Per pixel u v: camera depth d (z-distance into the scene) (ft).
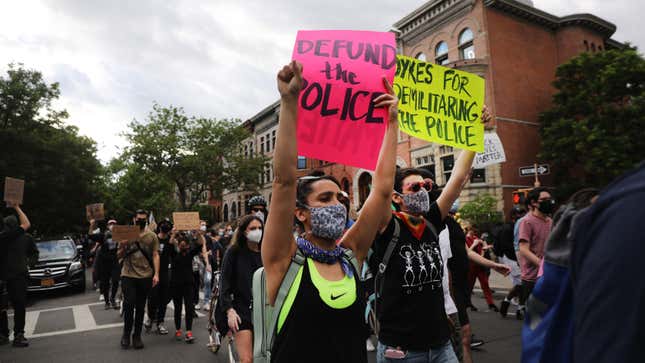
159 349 19.99
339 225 5.94
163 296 23.61
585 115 65.21
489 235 35.73
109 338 22.75
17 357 19.53
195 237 22.06
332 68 7.82
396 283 8.44
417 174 9.20
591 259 2.45
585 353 2.37
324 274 5.80
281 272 5.69
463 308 12.99
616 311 2.20
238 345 12.27
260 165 112.16
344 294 5.66
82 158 92.79
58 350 20.54
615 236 2.31
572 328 3.87
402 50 83.20
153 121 105.60
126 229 20.56
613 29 80.43
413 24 80.64
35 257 23.75
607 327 2.23
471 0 69.31
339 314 5.55
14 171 75.72
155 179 106.22
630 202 2.32
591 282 2.39
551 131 65.16
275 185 5.56
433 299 8.59
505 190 65.51
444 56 75.15
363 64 7.93
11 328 28.17
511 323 22.47
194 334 23.20
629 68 60.80
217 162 108.99
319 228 5.91
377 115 7.79
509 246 24.08
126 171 130.11
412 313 8.32
